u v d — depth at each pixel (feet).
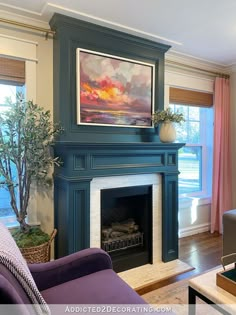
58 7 6.82
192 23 7.77
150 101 9.04
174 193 9.05
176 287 7.13
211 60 11.02
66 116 7.45
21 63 7.48
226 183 11.87
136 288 7.07
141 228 9.05
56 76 7.63
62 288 4.42
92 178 7.28
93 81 7.89
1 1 6.61
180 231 11.23
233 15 7.34
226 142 11.86
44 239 6.75
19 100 6.70
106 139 8.22
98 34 7.90
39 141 6.75
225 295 4.11
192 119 11.76
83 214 7.23
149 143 8.04
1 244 3.43
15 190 7.68
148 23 7.75
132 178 8.23
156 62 9.18
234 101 12.02
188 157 11.73
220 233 11.68
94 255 5.02
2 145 6.29
